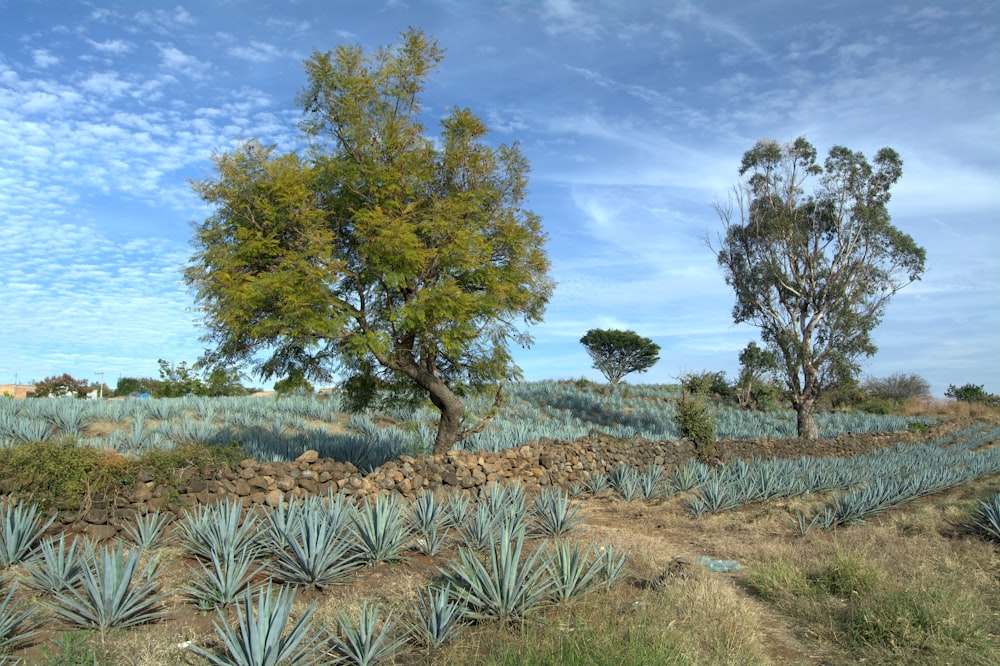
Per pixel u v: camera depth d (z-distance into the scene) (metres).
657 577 7.11
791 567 7.41
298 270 10.76
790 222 29.81
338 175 11.79
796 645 5.58
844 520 10.95
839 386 29.58
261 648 4.41
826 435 32.53
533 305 13.68
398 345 12.46
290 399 26.92
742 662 4.93
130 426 19.03
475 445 18.66
